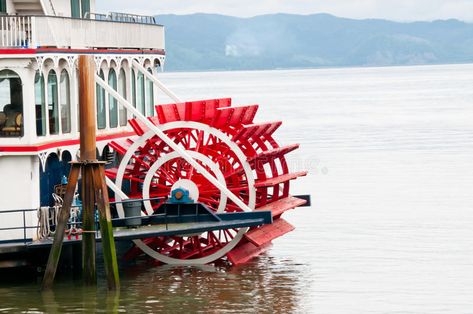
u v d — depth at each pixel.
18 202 40.94
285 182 51.03
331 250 49.28
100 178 39.81
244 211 43.72
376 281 43.09
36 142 41.03
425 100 184.25
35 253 41.47
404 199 64.12
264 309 38.75
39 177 41.72
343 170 78.44
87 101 39.41
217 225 42.47
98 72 46.19
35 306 38.69
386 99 193.88
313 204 62.78
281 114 148.75
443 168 78.56
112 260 40.44
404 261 46.75
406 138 103.62
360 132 112.38
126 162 45.91
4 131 40.72
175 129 46.88
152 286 41.81
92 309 38.44
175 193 43.47
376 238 52.09
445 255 47.94
